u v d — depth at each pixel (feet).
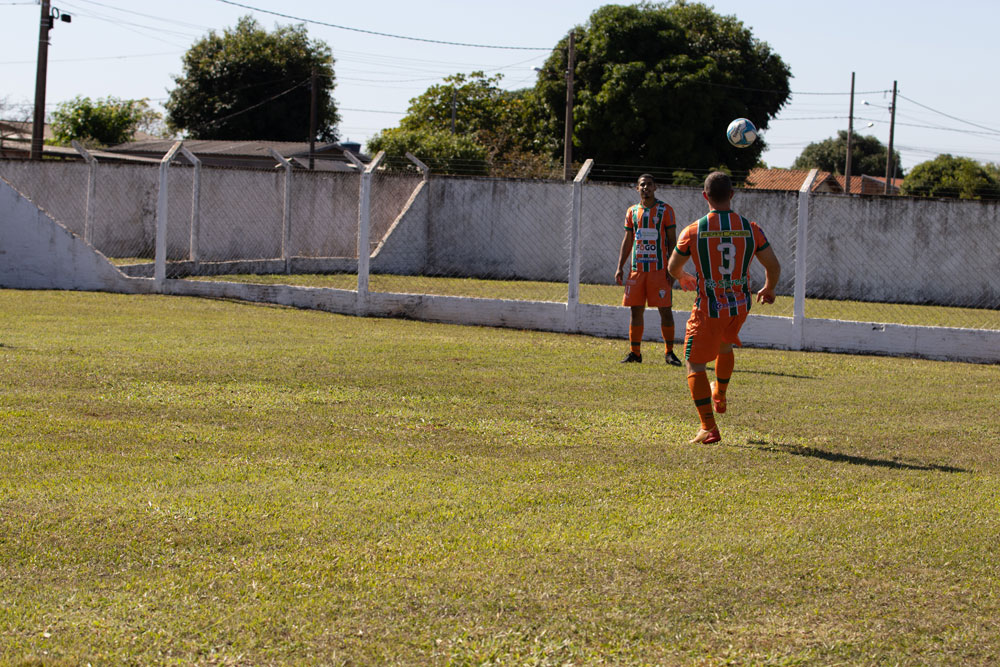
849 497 16.37
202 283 47.37
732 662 10.36
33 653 10.06
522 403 23.89
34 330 33.32
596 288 64.80
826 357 35.47
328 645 10.43
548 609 11.48
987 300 70.49
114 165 59.77
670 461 18.54
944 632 11.21
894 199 71.87
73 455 17.31
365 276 43.01
